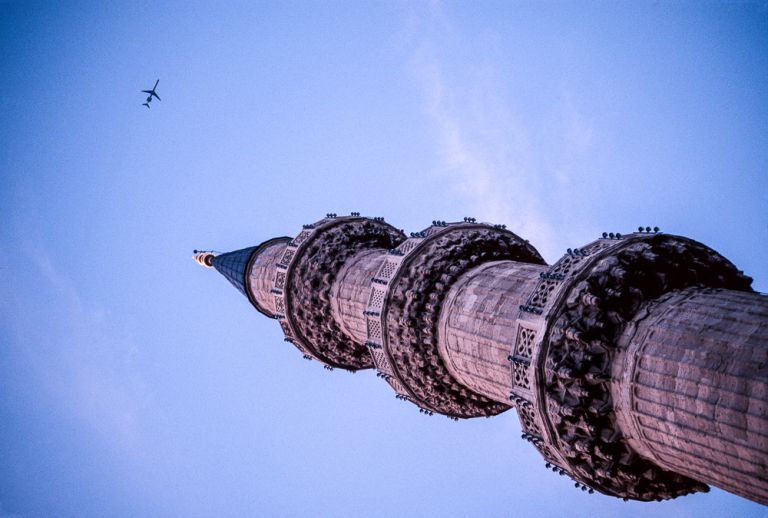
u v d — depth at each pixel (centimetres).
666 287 2150
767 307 1858
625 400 2058
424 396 3353
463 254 3195
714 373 1806
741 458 1764
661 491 2280
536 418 2309
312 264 4059
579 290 2203
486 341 2722
